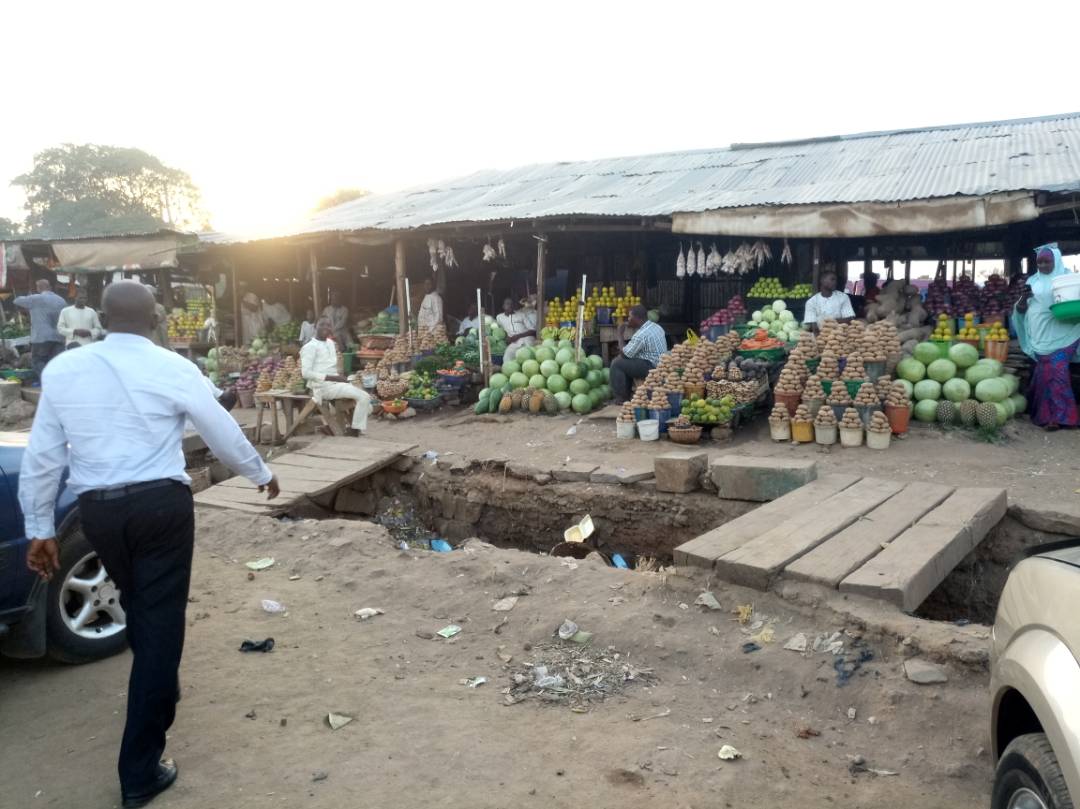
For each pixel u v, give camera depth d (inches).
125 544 120.4
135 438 120.2
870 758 134.6
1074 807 76.7
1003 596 106.1
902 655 155.6
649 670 164.7
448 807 120.0
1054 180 379.9
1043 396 358.9
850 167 529.0
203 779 128.1
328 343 436.8
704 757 132.6
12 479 155.6
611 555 312.0
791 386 359.3
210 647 178.7
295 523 266.7
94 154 2662.4
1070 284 336.2
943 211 378.9
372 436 440.5
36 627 161.5
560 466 340.2
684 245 597.0
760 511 232.8
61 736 144.6
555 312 531.2
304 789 125.0
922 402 363.3
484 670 167.2
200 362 679.7
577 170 730.8
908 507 234.8
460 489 353.1
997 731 102.7
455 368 511.5
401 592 210.7
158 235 705.6
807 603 173.8
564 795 122.6
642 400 387.2
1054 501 261.6
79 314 599.2
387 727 143.6
